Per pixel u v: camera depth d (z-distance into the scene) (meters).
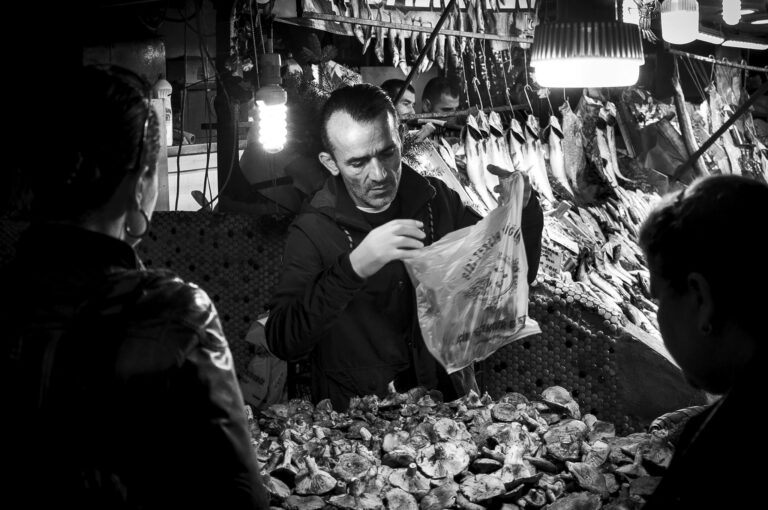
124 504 1.12
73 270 1.14
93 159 1.13
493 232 2.17
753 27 7.05
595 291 3.54
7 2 3.08
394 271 2.41
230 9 3.44
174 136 4.64
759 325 1.00
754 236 0.99
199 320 1.16
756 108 8.27
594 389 2.66
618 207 5.09
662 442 1.95
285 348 2.24
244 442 1.18
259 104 2.73
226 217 3.06
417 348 2.46
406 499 1.80
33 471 1.10
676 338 1.08
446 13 3.07
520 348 2.72
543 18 5.32
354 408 2.24
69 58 3.15
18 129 1.14
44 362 1.10
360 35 4.51
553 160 4.94
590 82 3.55
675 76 6.25
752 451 0.93
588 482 1.87
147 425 1.12
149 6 3.32
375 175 2.19
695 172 5.88
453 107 4.92
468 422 2.15
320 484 1.83
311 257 2.34
